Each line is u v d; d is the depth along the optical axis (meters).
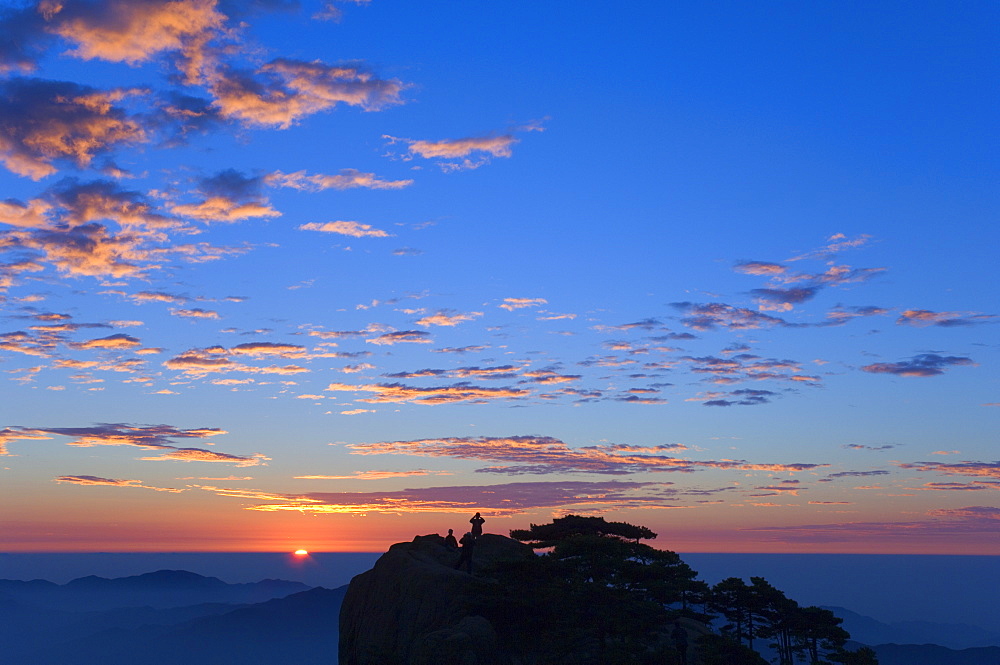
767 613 75.44
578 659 56.31
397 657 59.38
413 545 74.19
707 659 56.72
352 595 70.94
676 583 63.72
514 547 75.75
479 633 54.69
